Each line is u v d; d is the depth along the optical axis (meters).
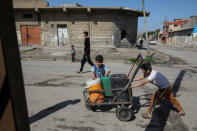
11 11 0.83
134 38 20.36
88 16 17.70
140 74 7.46
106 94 3.37
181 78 6.80
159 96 3.27
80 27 18.02
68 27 18.11
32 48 16.41
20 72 0.92
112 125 3.08
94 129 2.93
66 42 18.62
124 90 3.16
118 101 3.25
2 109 0.86
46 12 17.92
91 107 3.62
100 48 16.62
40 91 4.99
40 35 18.55
